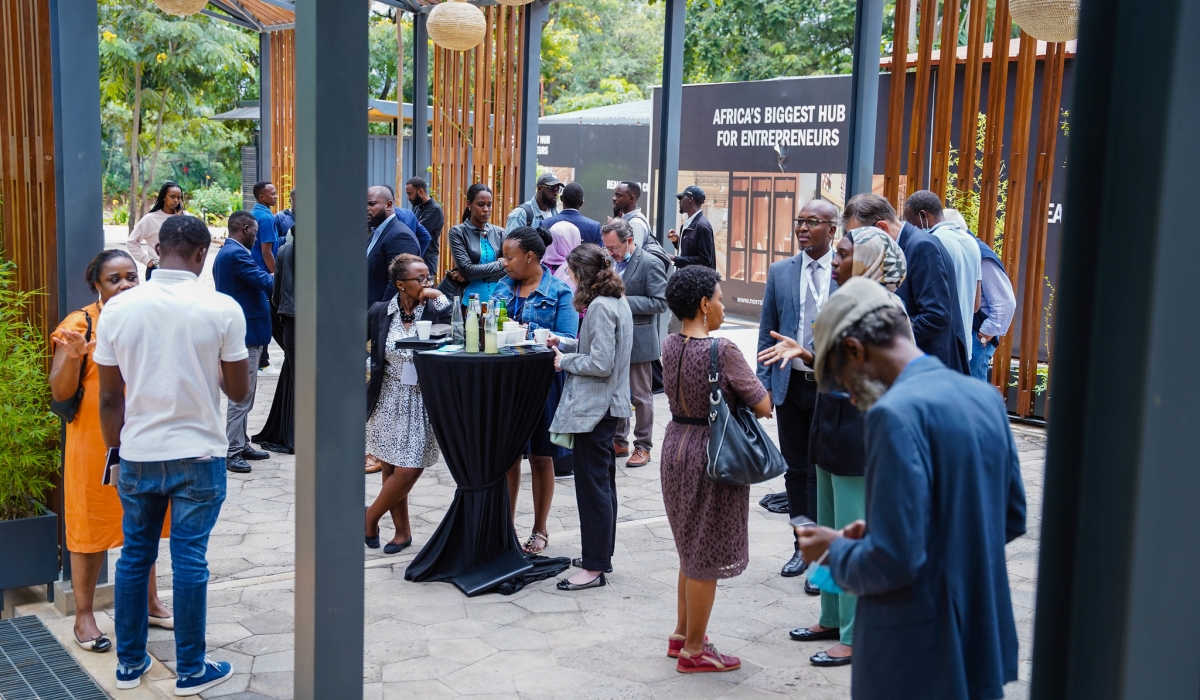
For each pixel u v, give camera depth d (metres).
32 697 3.60
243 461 6.70
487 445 4.65
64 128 4.32
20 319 4.53
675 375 3.71
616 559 5.12
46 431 4.38
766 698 3.60
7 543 4.35
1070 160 2.10
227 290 6.69
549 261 7.40
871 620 2.11
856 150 6.58
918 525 1.97
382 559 5.08
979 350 5.66
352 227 2.92
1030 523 5.52
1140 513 2.02
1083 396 2.11
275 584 4.70
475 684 3.71
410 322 4.96
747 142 14.30
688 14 23.59
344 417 2.97
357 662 3.08
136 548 3.64
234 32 21.81
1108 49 2.04
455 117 10.95
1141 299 2.01
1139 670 2.07
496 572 4.69
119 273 3.94
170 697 3.61
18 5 4.34
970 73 7.60
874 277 3.46
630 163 15.87
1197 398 2.05
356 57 2.86
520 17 10.25
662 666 3.87
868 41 6.50
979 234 7.80
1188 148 1.97
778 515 5.80
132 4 20.94
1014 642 2.17
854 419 3.70
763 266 14.27
